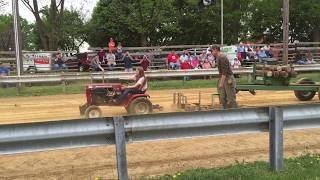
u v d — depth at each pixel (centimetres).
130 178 655
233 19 4728
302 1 4697
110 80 2189
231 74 1141
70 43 5197
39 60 2684
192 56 2561
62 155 801
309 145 861
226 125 607
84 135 549
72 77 2014
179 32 4822
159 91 1903
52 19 3972
